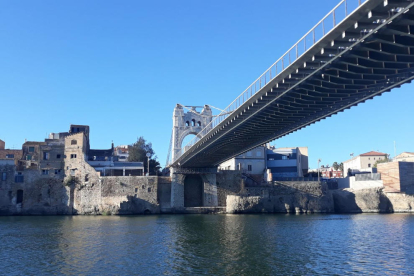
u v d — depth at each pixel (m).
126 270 36.31
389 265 37.84
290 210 102.62
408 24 27.16
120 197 97.06
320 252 43.94
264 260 39.91
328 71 36.91
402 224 70.94
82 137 101.25
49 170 99.81
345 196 106.19
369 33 28.98
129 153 137.12
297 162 125.69
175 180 102.62
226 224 71.44
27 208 97.19
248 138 70.69
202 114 110.81
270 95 45.47
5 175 97.69
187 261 39.62
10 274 35.41
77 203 98.50
